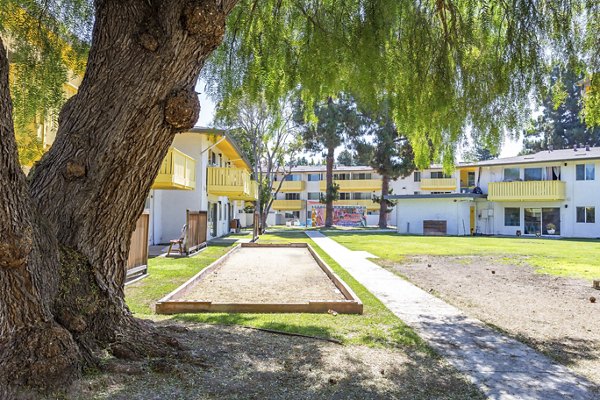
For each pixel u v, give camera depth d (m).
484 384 3.72
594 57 5.66
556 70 5.83
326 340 4.79
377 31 5.80
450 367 4.13
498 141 6.24
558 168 29.50
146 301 7.08
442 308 6.85
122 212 3.44
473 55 6.39
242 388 3.30
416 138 7.20
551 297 7.88
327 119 36.84
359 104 6.83
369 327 5.52
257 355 4.09
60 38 4.94
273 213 55.44
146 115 3.27
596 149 30.50
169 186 16.27
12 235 2.64
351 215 47.97
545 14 5.70
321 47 6.10
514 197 30.08
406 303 7.21
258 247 20.02
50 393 2.74
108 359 3.32
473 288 8.80
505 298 7.74
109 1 3.32
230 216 34.25
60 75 4.85
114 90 3.25
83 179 3.26
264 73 6.14
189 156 18.81
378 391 3.46
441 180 44.25
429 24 6.52
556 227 29.77
